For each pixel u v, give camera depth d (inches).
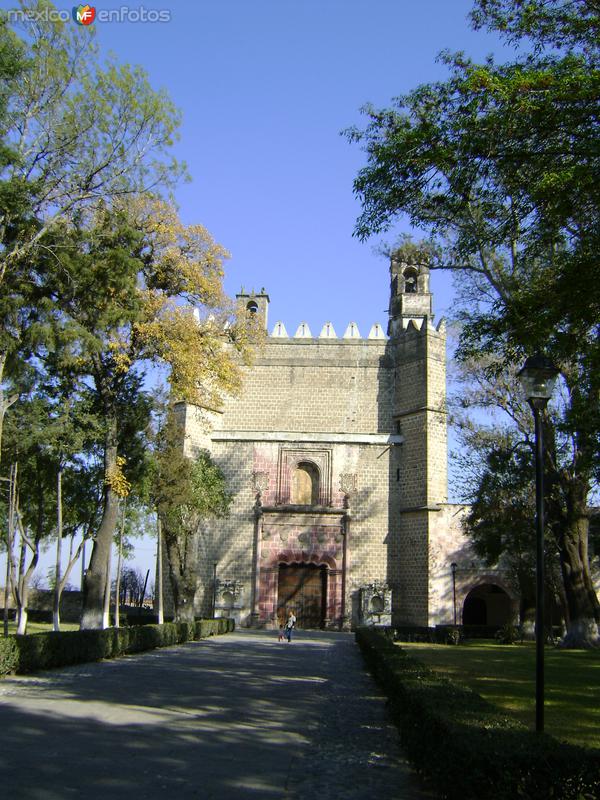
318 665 1031.6
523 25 602.5
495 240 650.2
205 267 1171.3
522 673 870.4
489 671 892.0
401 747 449.7
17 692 637.9
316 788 353.1
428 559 1931.6
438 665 975.0
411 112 597.3
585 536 1395.2
